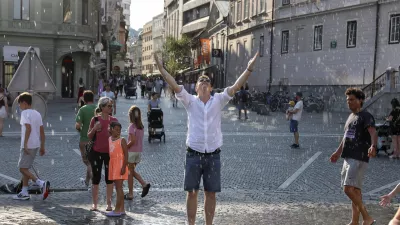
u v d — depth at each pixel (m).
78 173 11.79
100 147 8.23
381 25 32.84
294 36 41.59
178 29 110.31
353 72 35.06
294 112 17.11
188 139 6.49
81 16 44.00
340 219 7.85
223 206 8.69
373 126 7.05
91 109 9.97
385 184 11.02
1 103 18.77
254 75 49.12
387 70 28.73
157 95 18.47
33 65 13.32
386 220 7.80
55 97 42.94
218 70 64.94
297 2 40.88
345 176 7.20
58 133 20.00
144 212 8.23
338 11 36.31
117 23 94.25
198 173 6.49
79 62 44.50
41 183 9.09
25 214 7.94
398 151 15.09
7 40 41.47
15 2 41.44
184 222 7.55
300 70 40.69
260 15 47.69
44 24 42.25
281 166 13.24
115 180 7.94
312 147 17.38
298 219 7.81
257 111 34.03
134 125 9.20
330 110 36.88
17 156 14.16
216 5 64.94
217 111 6.50
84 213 8.09
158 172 12.09
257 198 9.38
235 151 16.06
